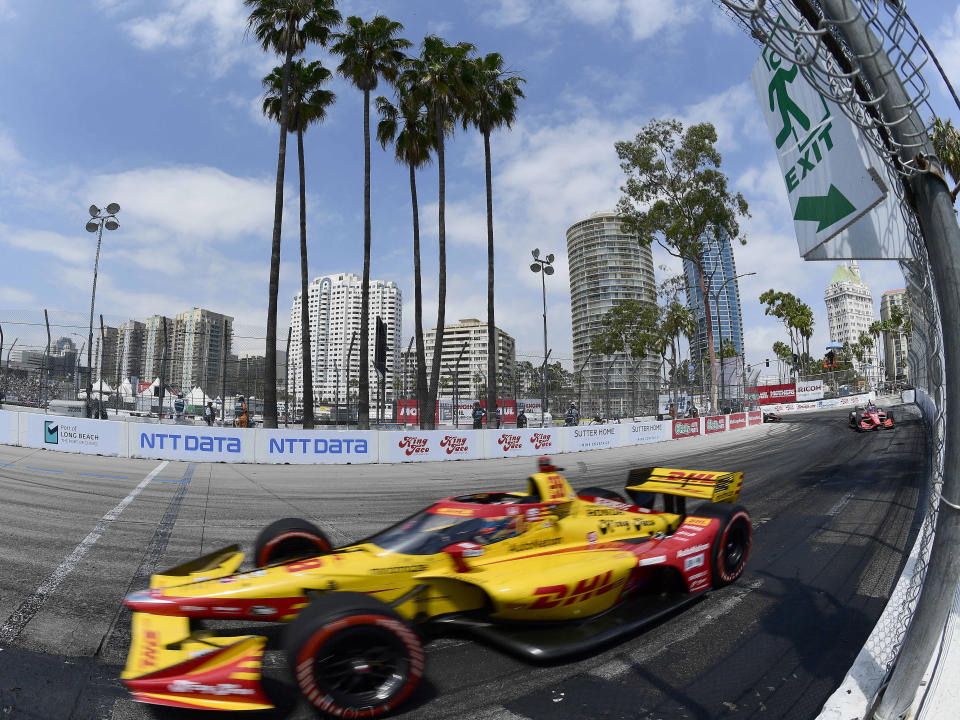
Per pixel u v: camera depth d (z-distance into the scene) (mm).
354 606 3199
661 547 4961
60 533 7219
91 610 4746
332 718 3129
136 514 8555
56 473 12500
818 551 6664
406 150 27266
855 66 2430
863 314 139500
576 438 23328
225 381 27406
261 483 12594
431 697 3467
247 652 3098
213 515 8734
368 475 14789
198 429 16672
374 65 25719
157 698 2885
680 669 3838
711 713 3287
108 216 24875
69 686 3512
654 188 36438
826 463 15016
